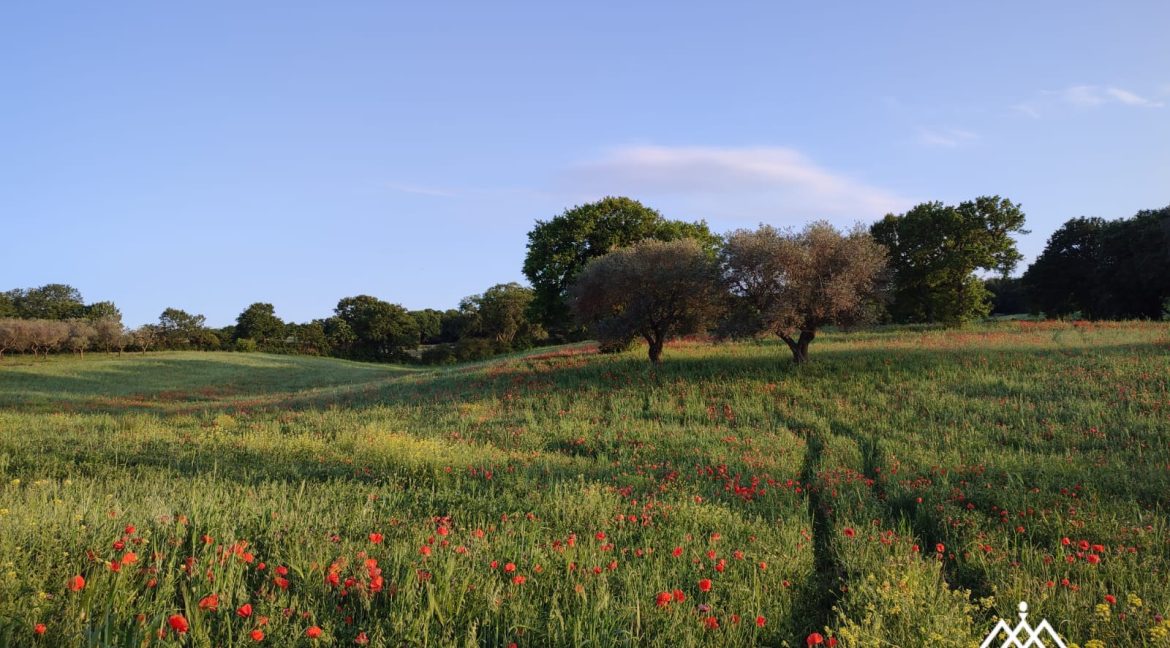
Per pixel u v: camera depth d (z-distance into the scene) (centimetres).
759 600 627
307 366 7212
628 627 535
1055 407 1859
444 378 3319
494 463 1327
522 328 10131
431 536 695
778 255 2650
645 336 3266
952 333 4025
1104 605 576
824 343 3822
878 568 720
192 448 1408
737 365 2858
